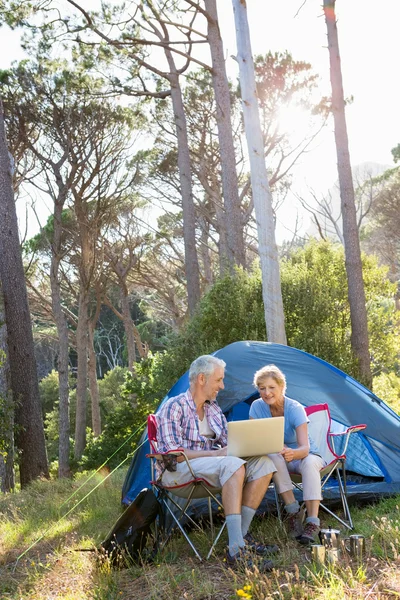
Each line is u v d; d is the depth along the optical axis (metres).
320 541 3.79
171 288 25.02
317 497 4.02
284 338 10.29
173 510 4.48
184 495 4.07
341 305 12.94
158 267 24.58
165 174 21.94
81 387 19.88
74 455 20.02
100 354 39.88
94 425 22.75
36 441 12.41
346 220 12.30
